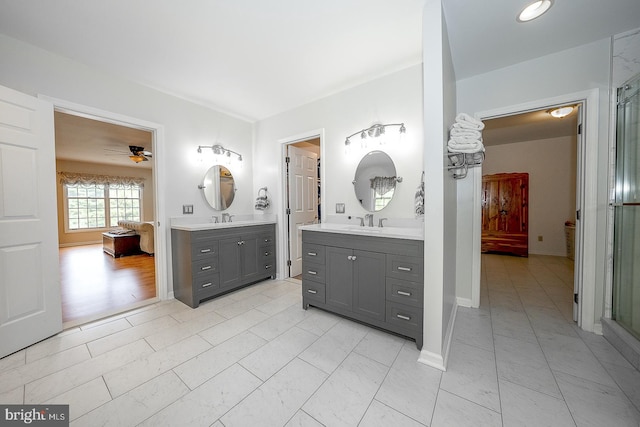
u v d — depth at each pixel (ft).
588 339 6.13
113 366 5.27
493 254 16.81
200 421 3.93
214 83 8.61
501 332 6.54
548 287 10.10
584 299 6.59
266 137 11.75
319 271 7.63
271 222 11.12
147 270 13.33
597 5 5.08
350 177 9.02
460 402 4.24
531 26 5.73
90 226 23.84
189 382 4.80
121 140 15.38
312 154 13.06
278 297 9.23
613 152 6.13
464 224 8.20
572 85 6.58
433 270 5.22
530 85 7.11
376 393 4.48
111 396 4.44
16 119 5.85
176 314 7.81
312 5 5.28
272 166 11.55
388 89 8.11
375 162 8.41
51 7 5.20
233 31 6.07
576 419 3.87
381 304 6.37
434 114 5.08
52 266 6.50
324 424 3.87
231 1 5.13
